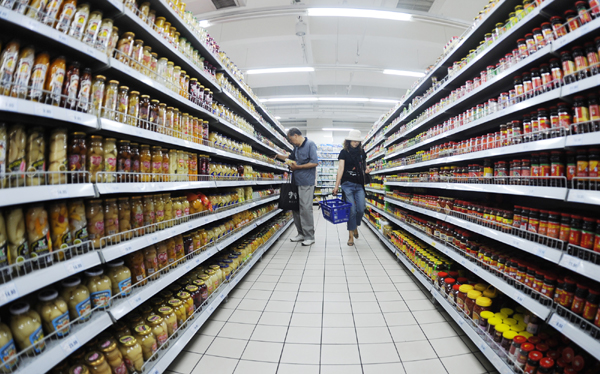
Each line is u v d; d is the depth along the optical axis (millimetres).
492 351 1482
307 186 4434
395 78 10086
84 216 1235
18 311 961
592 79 1069
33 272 926
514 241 1492
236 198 3137
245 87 3766
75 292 1151
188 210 2025
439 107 2916
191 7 6039
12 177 971
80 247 1197
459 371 1538
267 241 3998
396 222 3924
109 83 1372
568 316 1200
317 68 7297
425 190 4121
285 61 9039
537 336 1405
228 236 2762
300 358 1650
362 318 2129
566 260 1146
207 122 2463
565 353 1241
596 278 993
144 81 1536
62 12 1147
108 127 1244
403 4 5930
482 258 1866
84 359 1160
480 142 2025
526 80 1559
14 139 996
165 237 1632
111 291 1323
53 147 1137
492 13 1916
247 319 2115
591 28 1102
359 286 2773
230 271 2555
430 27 6871
